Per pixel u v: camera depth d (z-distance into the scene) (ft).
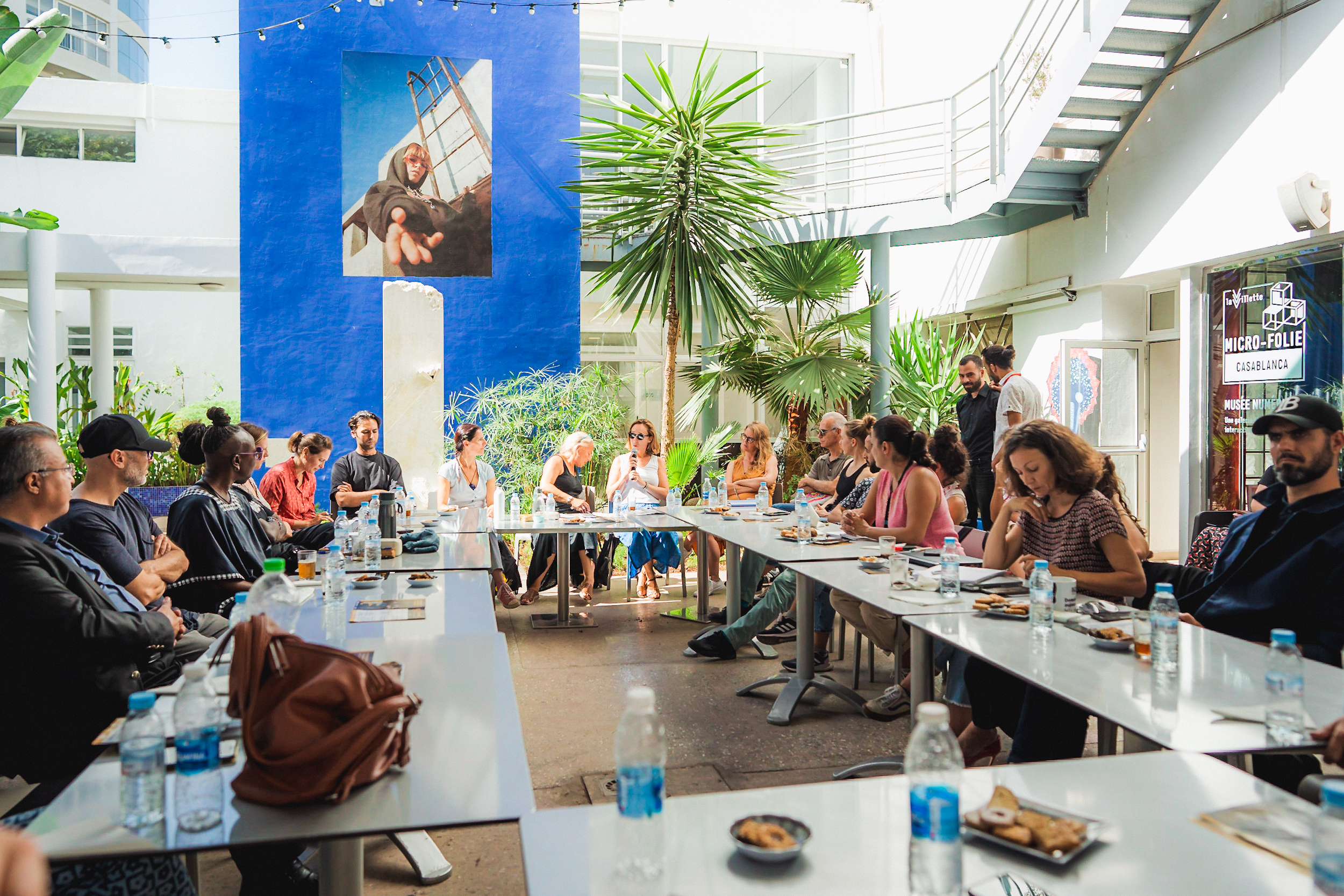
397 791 4.70
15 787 9.99
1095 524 9.62
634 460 21.36
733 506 20.81
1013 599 9.57
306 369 27.12
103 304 29.01
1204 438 19.90
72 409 28.37
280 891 7.17
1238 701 6.07
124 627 7.36
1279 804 4.51
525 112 28.50
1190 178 19.12
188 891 5.51
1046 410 25.02
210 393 34.99
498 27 28.30
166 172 33.50
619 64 32.24
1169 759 5.11
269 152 26.84
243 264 26.63
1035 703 8.02
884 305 26.58
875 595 9.91
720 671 15.16
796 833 4.21
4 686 7.04
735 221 25.17
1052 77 21.39
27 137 32.37
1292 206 15.80
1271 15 16.93
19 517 7.52
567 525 17.81
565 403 27.94
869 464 18.01
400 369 27.66
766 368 26.81
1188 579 10.25
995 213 24.59
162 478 28.22
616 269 25.49
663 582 24.00
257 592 7.28
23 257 25.09
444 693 6.38
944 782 4.00
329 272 27.22
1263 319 18.24
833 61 35.53
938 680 12.96
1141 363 23.15
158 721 5.13
